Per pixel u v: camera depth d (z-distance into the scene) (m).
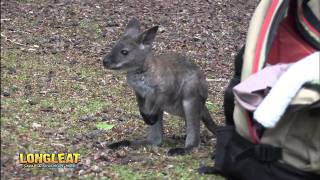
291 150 6.05
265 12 6.72
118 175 6.57
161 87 7.56
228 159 6.57
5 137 7.30
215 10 18.30
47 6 16.80
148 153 7.54
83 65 12.20
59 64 12.02
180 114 7.98
